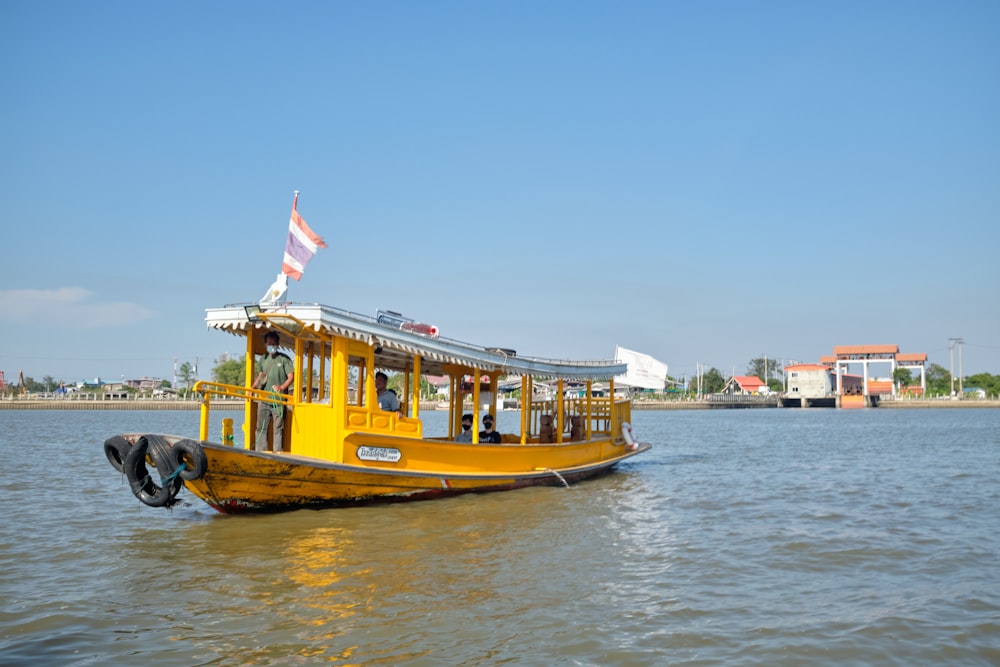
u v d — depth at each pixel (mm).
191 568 9641
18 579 9219
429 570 9672
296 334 13258
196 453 11078
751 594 8883
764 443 36875
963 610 8320
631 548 11219
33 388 148375
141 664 6590
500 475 16156
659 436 44000
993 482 19719
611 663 6730
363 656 6789
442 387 107875
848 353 125938
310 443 13047
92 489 17000
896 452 30469
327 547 10789
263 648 6957
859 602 8602
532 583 9195
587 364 20172
